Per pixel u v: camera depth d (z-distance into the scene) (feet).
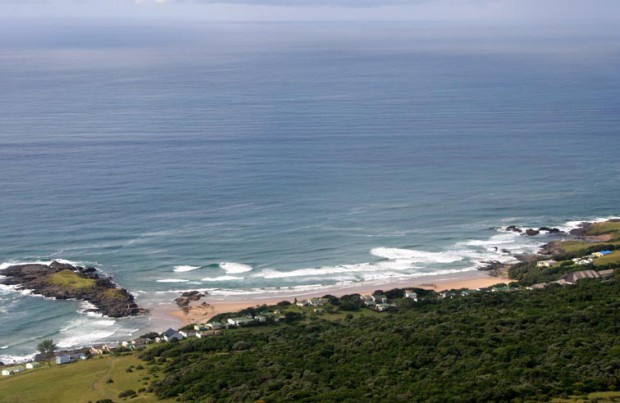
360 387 326.85
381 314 503.61
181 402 340.18
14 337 501.56
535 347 351.87
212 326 484.33
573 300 447.42
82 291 564.71
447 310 465.88
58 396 370.73
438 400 297.33
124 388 372.99
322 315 503.61
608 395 292.40
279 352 394.11
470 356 351.25
